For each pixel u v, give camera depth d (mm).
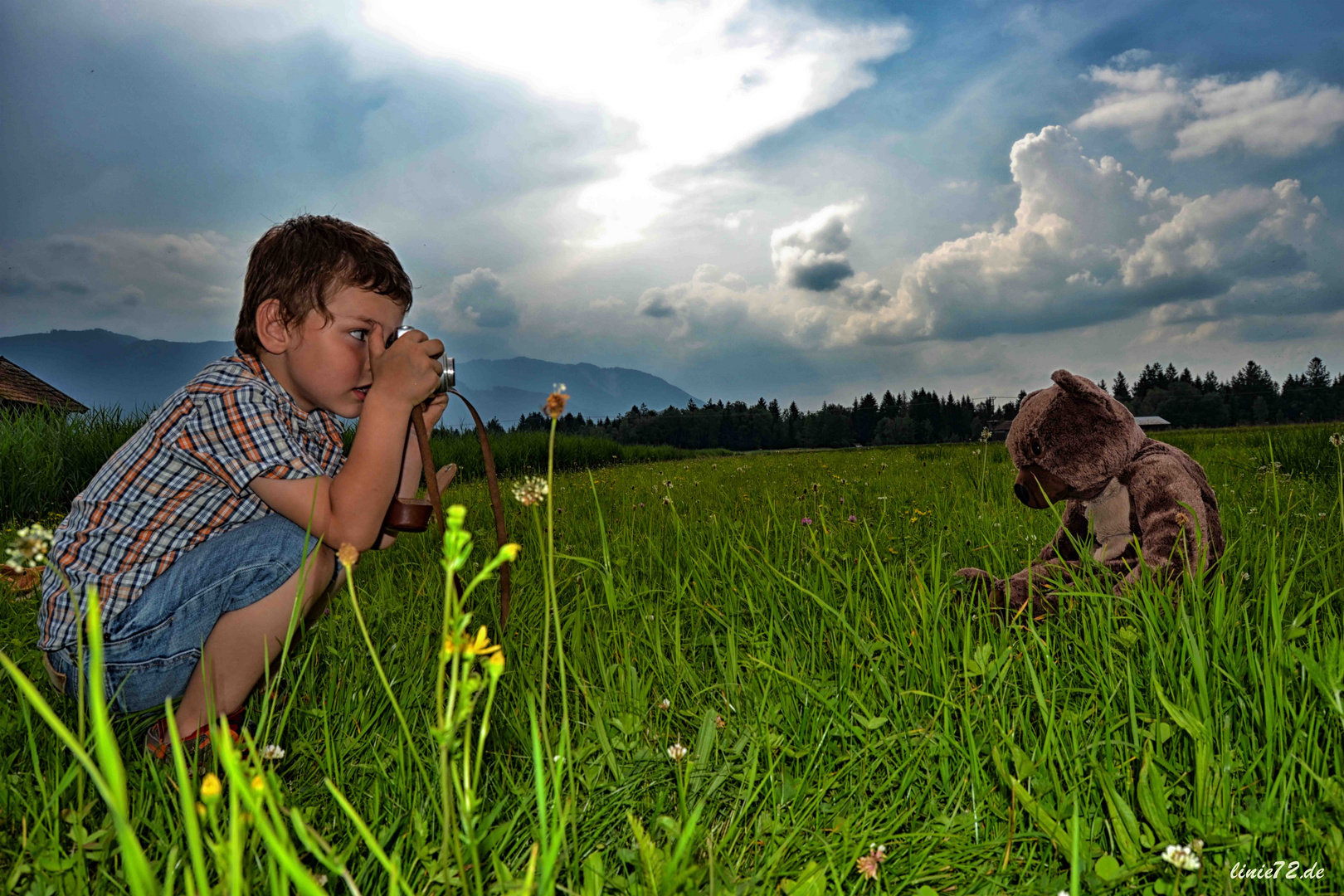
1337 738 1459
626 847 1405
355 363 2020
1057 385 2832
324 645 2363
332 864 815
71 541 1836
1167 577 2424
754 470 11375
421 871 1268
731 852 1404
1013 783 1354
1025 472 2975
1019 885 1269
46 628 1810
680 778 1445
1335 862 1190
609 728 1809
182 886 1243
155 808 1406
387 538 2092
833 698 1869
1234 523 3443
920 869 1303
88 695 1796
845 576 2578
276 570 1816
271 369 2078
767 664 1896
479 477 14039
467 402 1973
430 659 2234
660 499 5637
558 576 3035
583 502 5945
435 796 1371
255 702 1922
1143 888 1232
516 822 1403
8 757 1593
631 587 2824
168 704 730
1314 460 6789
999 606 2541
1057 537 3086
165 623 1787
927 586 2584
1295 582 2400
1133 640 1858
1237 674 1660
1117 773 1462
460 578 3115
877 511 4793
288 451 1869
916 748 1609
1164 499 2596
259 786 713
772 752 1632
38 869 1206
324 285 1946
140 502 1869
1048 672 1863
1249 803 1365
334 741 1729
